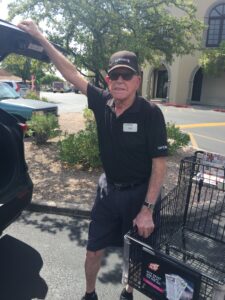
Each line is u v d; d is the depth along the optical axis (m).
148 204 2.19
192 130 11.69
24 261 3.24
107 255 3.44
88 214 4.27
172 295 1.93
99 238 2.47
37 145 7.63
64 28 5.67
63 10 5.48
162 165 2.21
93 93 2.41
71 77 2.50
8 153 3.21
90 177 5.58
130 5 5.59
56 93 38.22
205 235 2.74
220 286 1.82
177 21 6.12
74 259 3.31
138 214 2.24
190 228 2.82
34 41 2.56
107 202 2.42
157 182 2.21
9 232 3.78
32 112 8.35
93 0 5.41
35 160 6.48
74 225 4.04
